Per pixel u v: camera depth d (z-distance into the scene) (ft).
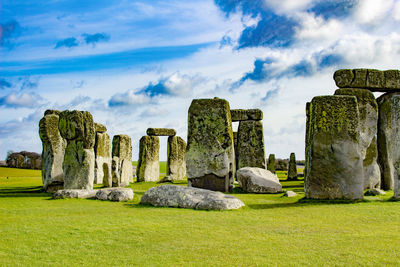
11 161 170.19
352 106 41.98
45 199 47.24
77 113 53.93
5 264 19.65
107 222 29.27
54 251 21.85
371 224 28.68
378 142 65.92
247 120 94.17
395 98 43.93
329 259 19.88
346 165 41.29
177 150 107.65
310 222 29.53
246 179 59.77
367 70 65.10
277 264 19.25
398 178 42.75
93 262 19.95
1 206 39.86
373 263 19.15
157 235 25.27
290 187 70.49
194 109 61.52
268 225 28.35
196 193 38.42
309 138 44.52
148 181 94.17
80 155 54.24
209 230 26.66
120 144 89.25
